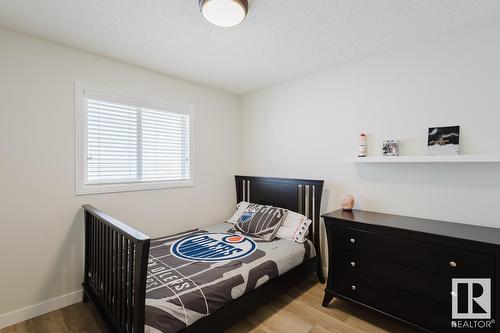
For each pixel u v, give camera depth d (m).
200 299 1.49
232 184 3.44
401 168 2.11
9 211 1.82
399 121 2.11
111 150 2.34
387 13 1.62
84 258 2.14
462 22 1.74
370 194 2.30
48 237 1.98
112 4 1.53
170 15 1.64
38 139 1.93
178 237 2.54
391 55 2.15
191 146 2.95
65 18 1.67
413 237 1.61
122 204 2.38
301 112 2.83
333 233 2.04
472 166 1.78
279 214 2.61
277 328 1.80
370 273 1.83
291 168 2.94
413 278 1.63
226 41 2.00
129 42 2.01
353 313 1.99
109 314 1.60
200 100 3.05
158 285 1.56
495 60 1.69
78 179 2.11
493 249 1.33
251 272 1.82
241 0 1.42
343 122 2.47
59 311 1.99
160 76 2.66
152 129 2.63
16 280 1.85
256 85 3.10
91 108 2.21
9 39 1.80
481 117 1.74
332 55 2.27
